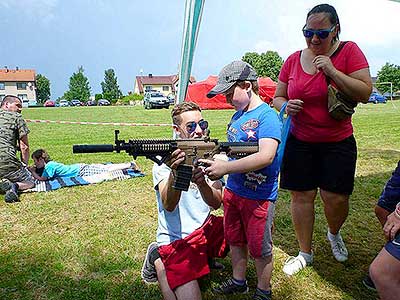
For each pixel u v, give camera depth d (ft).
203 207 10.07
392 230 7.14
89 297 10.44
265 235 9.41
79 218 16.30
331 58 10.23
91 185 21.48
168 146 8.02
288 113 10.51
